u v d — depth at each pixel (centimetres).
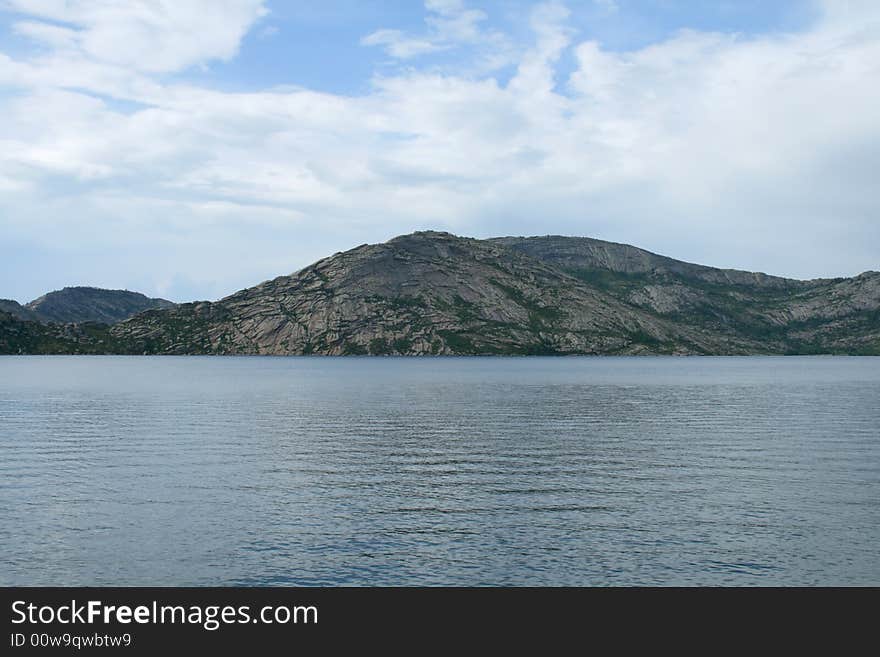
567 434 7244
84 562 3064
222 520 3684
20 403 10925
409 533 3469
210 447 6212
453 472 5056
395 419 8756
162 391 14038
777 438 6894
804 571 2983
